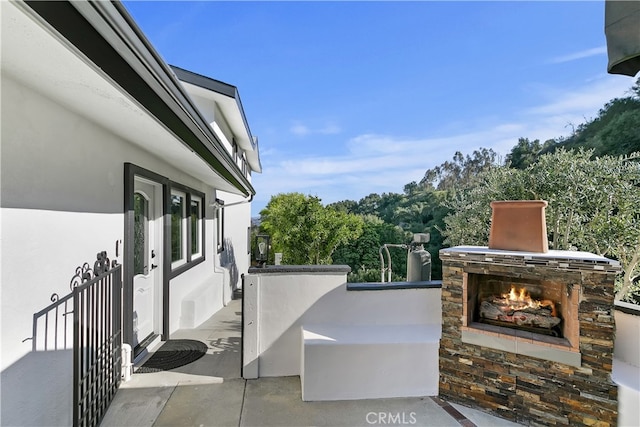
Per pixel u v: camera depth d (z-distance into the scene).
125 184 3.68
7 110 2.02
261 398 3.26
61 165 2.56
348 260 11.85
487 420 2.96
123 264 3.68
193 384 3.53
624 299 4.39
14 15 1.29
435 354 3.33
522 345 2.93
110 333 3.11
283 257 11.55
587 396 2.68
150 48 1.69
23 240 2.16
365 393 3.28
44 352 2.34
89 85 2.06
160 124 2.73
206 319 6.33
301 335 3.66
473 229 5.85
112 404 3.12
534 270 2.86
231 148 9.59
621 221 4.43
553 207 4.98
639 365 2.82
